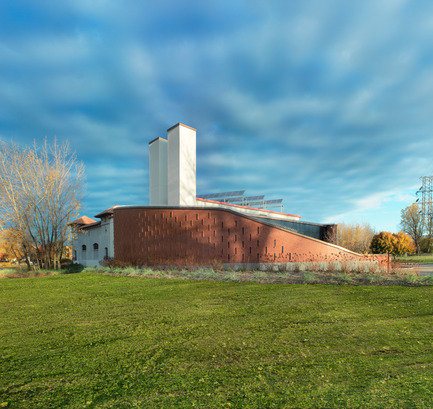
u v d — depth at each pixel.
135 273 15.02
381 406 2.55
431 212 55.66
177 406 2.68
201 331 5.13
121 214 19.41
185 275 13.93
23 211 22.72
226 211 17.00
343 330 4.95
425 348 4.00
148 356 4.03
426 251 54.12
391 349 4.00
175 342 4.58
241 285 10.59
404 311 6.21
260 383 3.10
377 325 5.20
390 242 31.86
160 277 13.59
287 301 7.57
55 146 24.20
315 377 3.20
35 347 4.54
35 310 7.40
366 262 14.58
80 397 2.94
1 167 22.09
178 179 20.05
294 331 4.97
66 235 24.75
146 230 18.19
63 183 24.52
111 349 4.36
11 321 6.28
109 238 26.48
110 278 13.95
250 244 16.31
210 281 11.84
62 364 3.84
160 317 6.24
